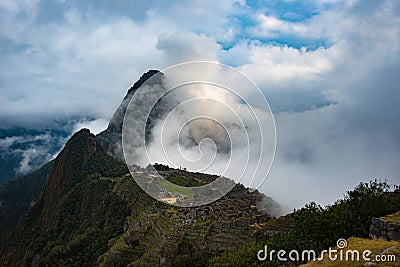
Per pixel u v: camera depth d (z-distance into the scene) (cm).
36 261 10512
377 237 2016
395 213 2188
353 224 2302
